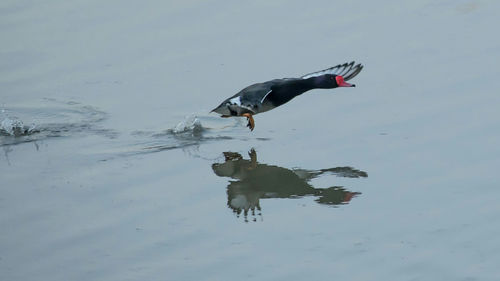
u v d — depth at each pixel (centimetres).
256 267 1234
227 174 1572
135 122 1816
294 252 1274
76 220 1405
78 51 2139
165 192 1503
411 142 1636
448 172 1511
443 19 2183
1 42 2203
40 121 1831
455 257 1235
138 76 1997
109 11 2362
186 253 1287
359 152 1617
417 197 1434
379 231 1326
